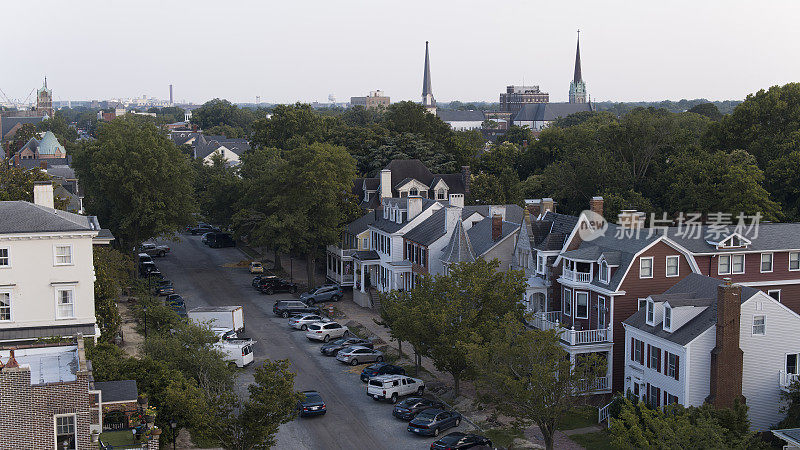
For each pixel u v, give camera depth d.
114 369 40.16
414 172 109.81
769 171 89.75
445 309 50.22
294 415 39.47
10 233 46.09
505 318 45.50
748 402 44.62
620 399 46.88
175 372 41.41
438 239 70.81
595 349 51.12
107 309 55.09
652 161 113.69
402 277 78.12
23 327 47.06
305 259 104.12
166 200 86.50
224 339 59.53
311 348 64.38
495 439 45.44
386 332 69.31
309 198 83.75
